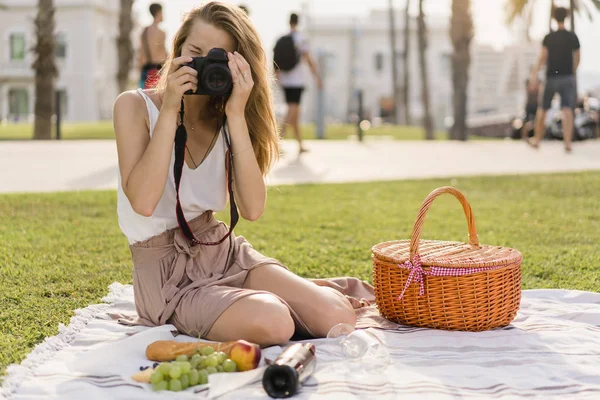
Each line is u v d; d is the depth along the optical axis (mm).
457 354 2543
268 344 2525
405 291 2832
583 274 3828
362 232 4934
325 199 6410
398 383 2252
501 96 40000
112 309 3098
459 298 2752
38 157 10078
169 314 2676
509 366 2438
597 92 18672
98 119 37125
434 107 42000
